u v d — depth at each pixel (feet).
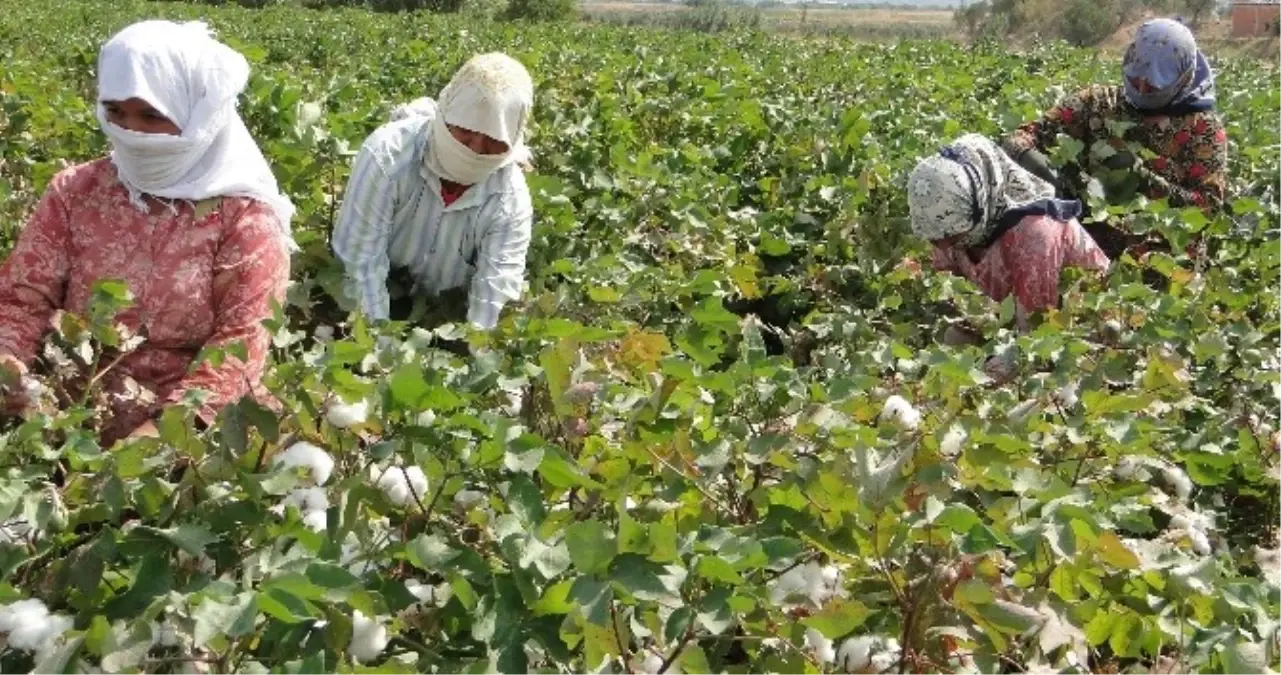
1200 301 12.94
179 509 6.14
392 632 5.89
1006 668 6.70
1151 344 11.04
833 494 6.25
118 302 7.72
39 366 9.31
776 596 5.93
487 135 11.43
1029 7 194.90
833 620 5.67
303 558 5.47
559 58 37.70
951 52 53.01
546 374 7.26
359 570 6.10
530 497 5.83
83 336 7.82
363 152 12.00
